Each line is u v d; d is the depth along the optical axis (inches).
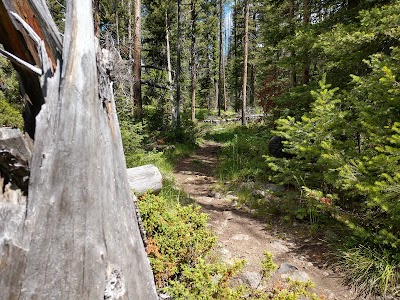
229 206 243.1
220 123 1022.4
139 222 99.0
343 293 131.7
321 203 194.1
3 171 57.8
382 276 130.3
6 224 55.6
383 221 145.6
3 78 275.1
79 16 66.1
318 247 169.9
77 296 57.7
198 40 924.0
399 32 177.6
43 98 61.6
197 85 1391.5
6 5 54.5
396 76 153.1
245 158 387.9
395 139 127.0
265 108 624.1
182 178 341.7
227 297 93.9
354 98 169.2
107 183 66.7
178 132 592.1
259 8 855.7
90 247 59.7
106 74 75.5
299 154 191.2
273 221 208.5
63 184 58.6
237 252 165.9
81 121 61.8
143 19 861.8
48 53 63.4
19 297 54.4
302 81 395.5
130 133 289.4
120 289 63.9
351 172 144.1
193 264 122.3
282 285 135.3
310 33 259.9
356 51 216.1
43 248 56.1
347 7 285.3
